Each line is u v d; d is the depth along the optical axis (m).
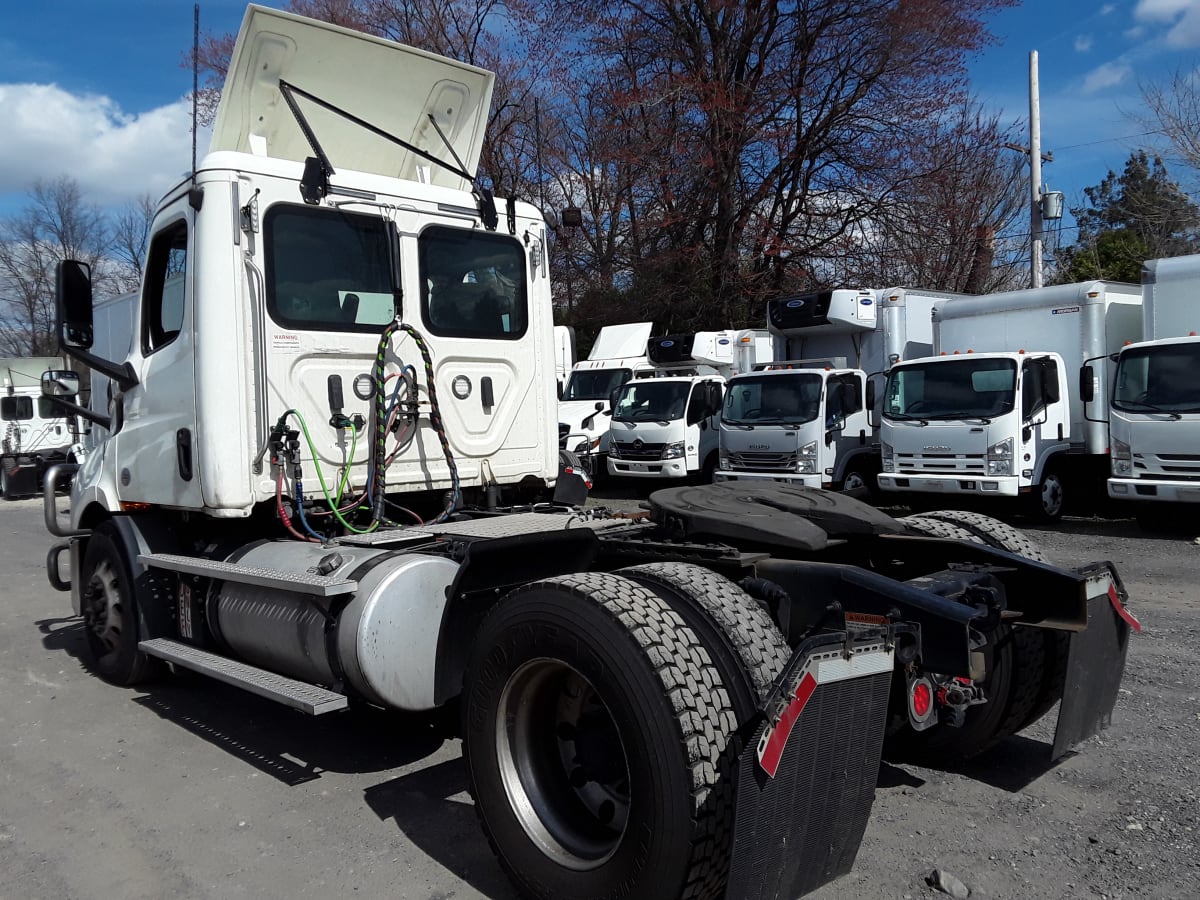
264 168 4.83
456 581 3.75
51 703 5.93
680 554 3.89
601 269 28.89
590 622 2.98
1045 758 4.58
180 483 5.03
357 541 4.47
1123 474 12.30
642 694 2.81
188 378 4.93
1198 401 11.64
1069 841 3.71
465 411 5.46
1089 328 13.46
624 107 24.27
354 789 4.46
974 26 22.69
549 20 25.25
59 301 5.32
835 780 2.86
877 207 23.66
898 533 4.27
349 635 3.93
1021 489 12.77
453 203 5.46
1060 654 4.18
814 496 4.42
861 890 3.38
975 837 3.77
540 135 28.44
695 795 2.72
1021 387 12.72
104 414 6.44
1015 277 33.38
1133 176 30.70
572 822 3.28
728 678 2.94
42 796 4.51
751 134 23.30
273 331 4.79
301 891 3.53
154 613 5.54
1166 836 3.71
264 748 5.05
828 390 14.91
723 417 15.98
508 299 5.73
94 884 3.63
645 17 24.11
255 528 5.20
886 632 3.02
